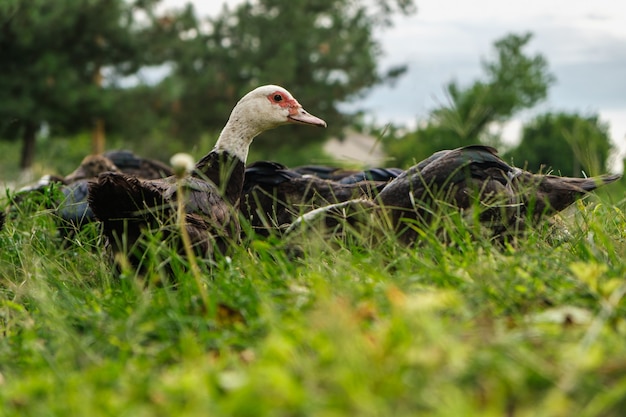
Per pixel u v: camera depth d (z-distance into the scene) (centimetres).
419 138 3133
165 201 805
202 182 923
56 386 496
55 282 745
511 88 3850
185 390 455
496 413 405
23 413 477
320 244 782
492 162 910
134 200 794
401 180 923
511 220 885
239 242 888
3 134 3509
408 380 433
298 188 1077
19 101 3253
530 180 909
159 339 584
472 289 583
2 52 3312
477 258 650
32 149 3544
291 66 4072
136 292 673
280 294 622
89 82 3572
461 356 443
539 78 3900
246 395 418
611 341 474
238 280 675
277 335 488
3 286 855
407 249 686
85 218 1058
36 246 938
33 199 1111
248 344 541
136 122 3562
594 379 436
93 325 609
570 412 417
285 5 4328
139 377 496
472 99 3275
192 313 621
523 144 3114
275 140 4162
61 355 554
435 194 888
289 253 791
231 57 4219
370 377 431
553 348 474
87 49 3512
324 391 439
